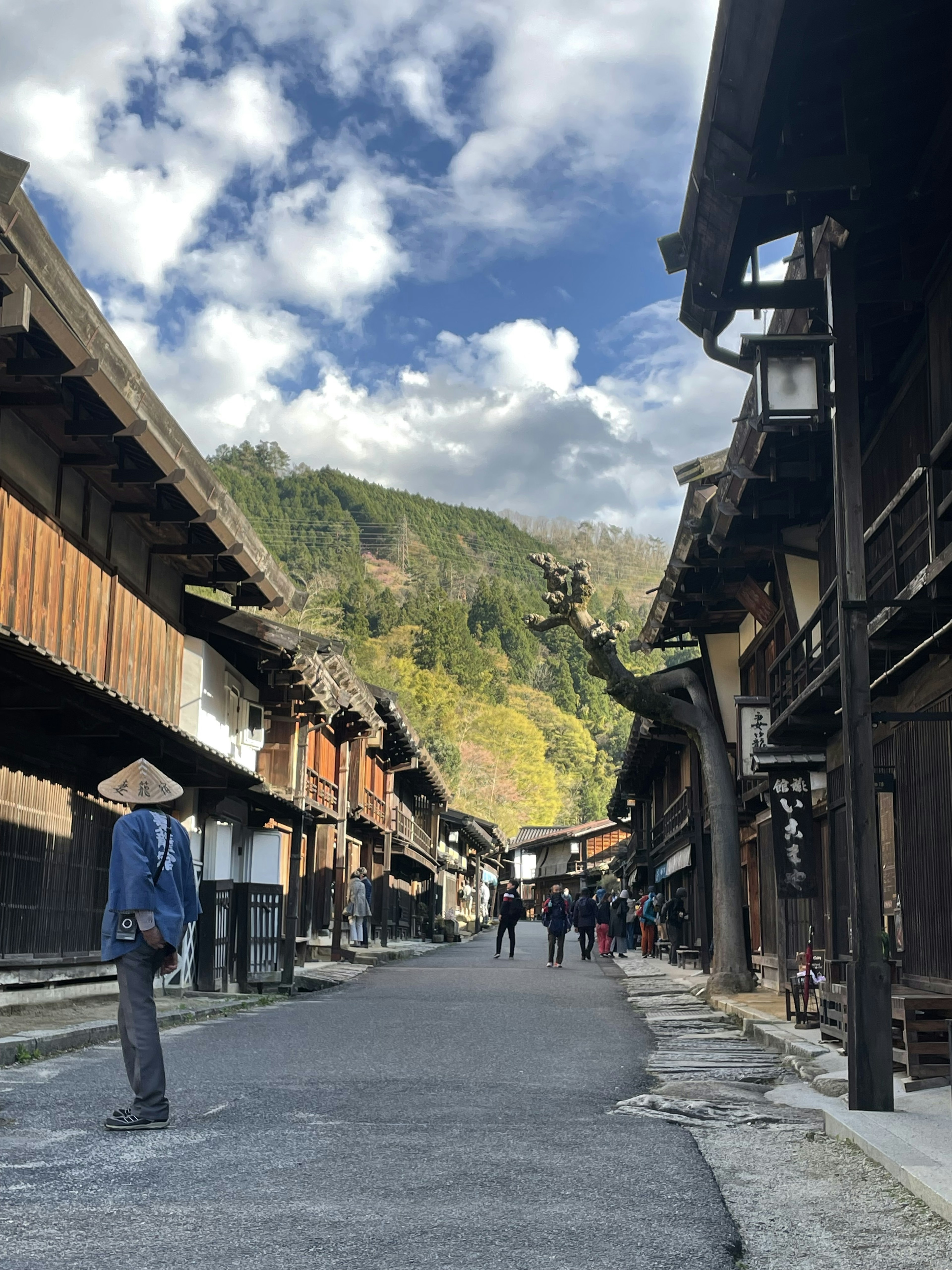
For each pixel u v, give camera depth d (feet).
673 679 65.00
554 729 419.74
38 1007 37.63
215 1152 17.63
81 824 41.78
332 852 96.37
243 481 520.01
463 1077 27.61
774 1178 17.40
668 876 113.39
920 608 28.48
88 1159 16.78
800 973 39.60
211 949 50.39
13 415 40.06
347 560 504.43
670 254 27.17
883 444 38.32
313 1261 12.22
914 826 35.17
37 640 41.73
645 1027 43.04
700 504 50.96
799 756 47.52
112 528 49.78
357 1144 18.72
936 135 26.58
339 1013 44.55
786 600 49.47
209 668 61.26
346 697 79.41
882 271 33.17
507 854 288.71
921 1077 26.22
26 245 28.89
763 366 24.53
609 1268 12.28
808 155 27.43
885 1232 14.28
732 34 20.25
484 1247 12.96
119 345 35.24
